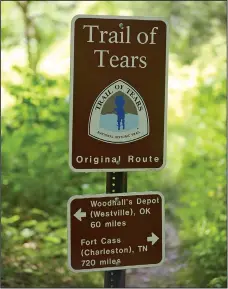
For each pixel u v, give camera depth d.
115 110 3.30
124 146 3.31
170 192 9.39
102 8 13.12
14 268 5.84
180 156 10.85
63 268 6.04
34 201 7.61
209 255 6.01
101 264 3.31
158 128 3.35
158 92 3.34
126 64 3.30
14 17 13.10
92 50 3.26
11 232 6.47
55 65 13.25
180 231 7.38
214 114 8.82
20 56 13.05
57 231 6.83
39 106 8.22
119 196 3.33
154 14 12.70
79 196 3.28
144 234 3.37
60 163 7.96
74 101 3.25
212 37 12.34
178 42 12.48
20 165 7.88
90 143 3.27
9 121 8.30
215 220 6.70
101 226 3.31
